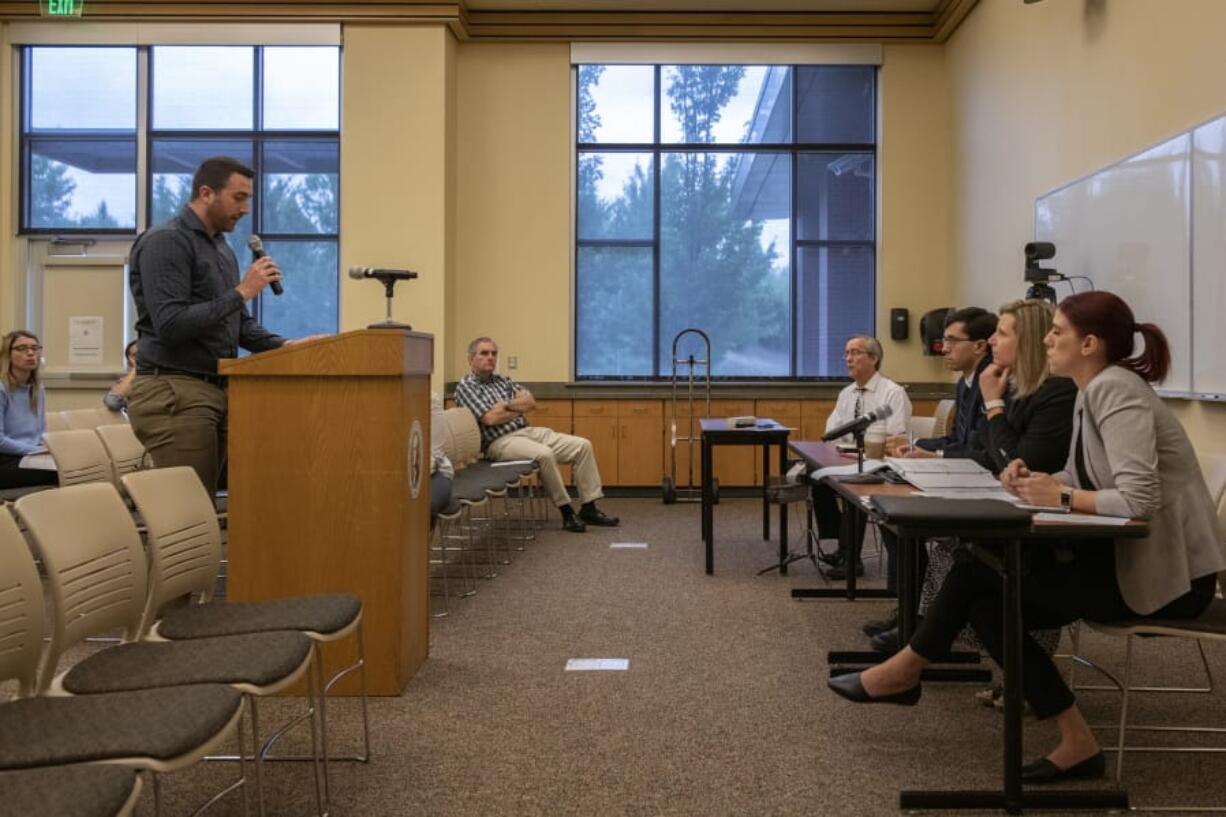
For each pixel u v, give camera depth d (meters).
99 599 1.89
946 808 2.09
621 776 2.26
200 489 2.35
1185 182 4.28
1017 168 6.36
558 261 8.00
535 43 7.98
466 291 8.00
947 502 2.05
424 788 2.19
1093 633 3.62
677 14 7.91
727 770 2.30
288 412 2.78
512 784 2.21
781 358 8.14
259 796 1.84
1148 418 2.09
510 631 3.61
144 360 3.14
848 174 8.11
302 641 1.93
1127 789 2.17
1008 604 2.05
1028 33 6.16
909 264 7.99
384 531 2.80
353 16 7.49
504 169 7.99
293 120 7.79
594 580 4.54
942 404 5.29
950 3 7.44
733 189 8.13
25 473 4.92
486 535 5.89
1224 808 2.07
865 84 8.10
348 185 7.55
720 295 8.15
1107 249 5.04
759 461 7.72
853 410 4.89
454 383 7.86
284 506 2.80
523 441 6.06
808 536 5.01
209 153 7.84
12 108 7.74
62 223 7.84
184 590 2.21
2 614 1.62
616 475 7.75
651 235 8.13
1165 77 4.52
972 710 2.72
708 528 4.66
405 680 2.90
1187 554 2.10
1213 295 4.08
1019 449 2.81
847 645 3.40
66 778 1.23
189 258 3.12
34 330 7.78
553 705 2.77
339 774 2.27
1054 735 2.51
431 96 7.54
